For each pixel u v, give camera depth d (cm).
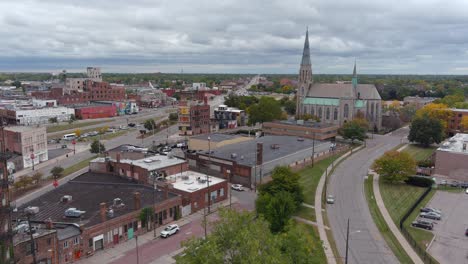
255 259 3578
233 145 11462
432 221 7075
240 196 8406
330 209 7656
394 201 8219
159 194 7169
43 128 11644
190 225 6812
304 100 19988
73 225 5588
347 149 13675
